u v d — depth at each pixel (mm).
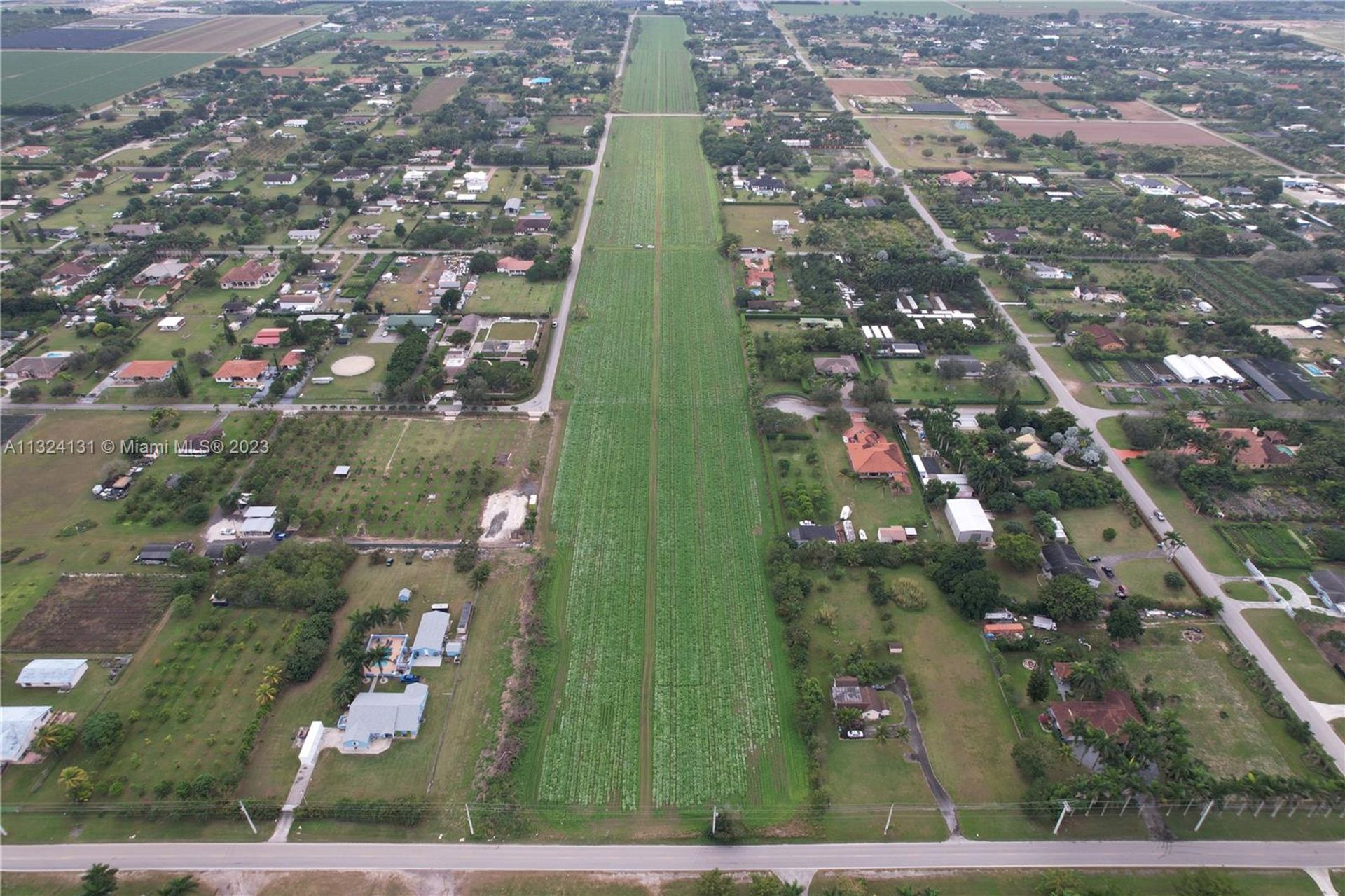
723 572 130000
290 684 109562
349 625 118625
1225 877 88875
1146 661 114500
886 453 153000
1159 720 104562
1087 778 94750
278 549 128750
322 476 149375
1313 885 88812
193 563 126688
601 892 87312
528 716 105125
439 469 152125
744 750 102312
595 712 106875
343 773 98312
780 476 151375
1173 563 131875
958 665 114000
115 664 111625
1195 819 95438
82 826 93062
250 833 92750
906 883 88125
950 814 95188
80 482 147750
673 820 94438
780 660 115000
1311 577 126500
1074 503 143500
